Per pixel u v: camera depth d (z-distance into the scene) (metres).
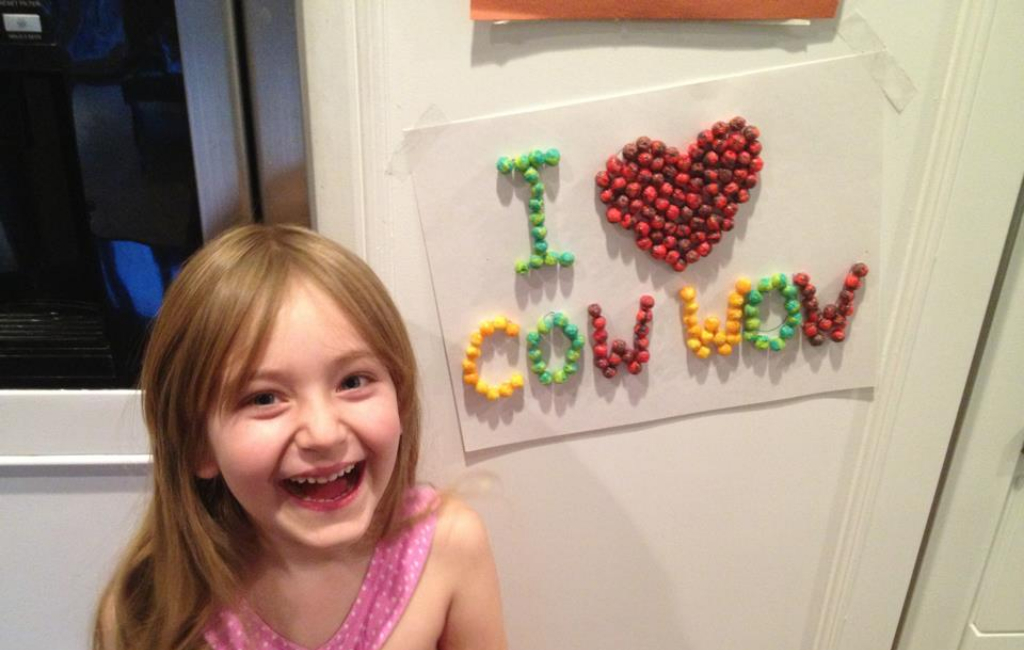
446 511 0.71
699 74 0.65
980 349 0.76
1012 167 0.68
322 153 0.65
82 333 0.70
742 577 0.83
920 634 0.87
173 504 0.63
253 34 0.60
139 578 0.68
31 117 0.62
